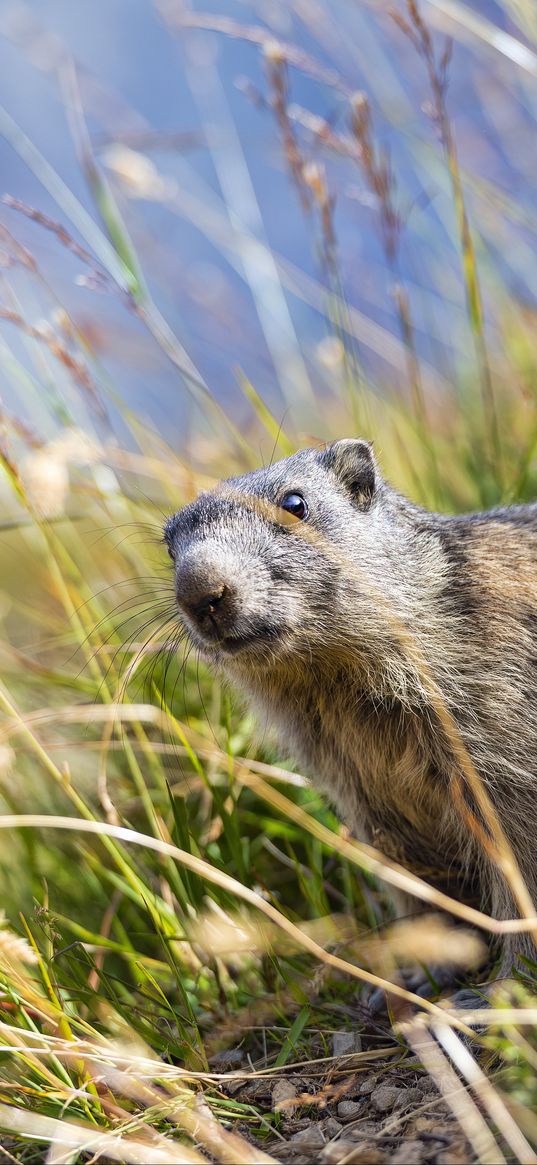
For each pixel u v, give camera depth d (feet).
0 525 23.67
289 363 31.40
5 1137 16.47
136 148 32.89
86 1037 18.02
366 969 19.69
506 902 18.84
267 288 30.76
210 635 18.94
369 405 31.09
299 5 32.32
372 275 38.09
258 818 22.26
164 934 19.54
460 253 30.66
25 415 28.96
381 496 21.59
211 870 16.57
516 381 30.09
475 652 19.72
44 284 25.25
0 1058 17.26
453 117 35.63
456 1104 14.20
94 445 24.03
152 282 35.35
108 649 22.79
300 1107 16.12
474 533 21.25
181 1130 15.60
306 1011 17.92
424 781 20.10
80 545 27.73
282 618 19.10
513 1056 14.73
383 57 31.94
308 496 20.53
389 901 22.20
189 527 20.10
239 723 24.39
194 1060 17.67
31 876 21.45
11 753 19.57
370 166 26.23
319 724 21.31
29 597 30.32
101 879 21.15
